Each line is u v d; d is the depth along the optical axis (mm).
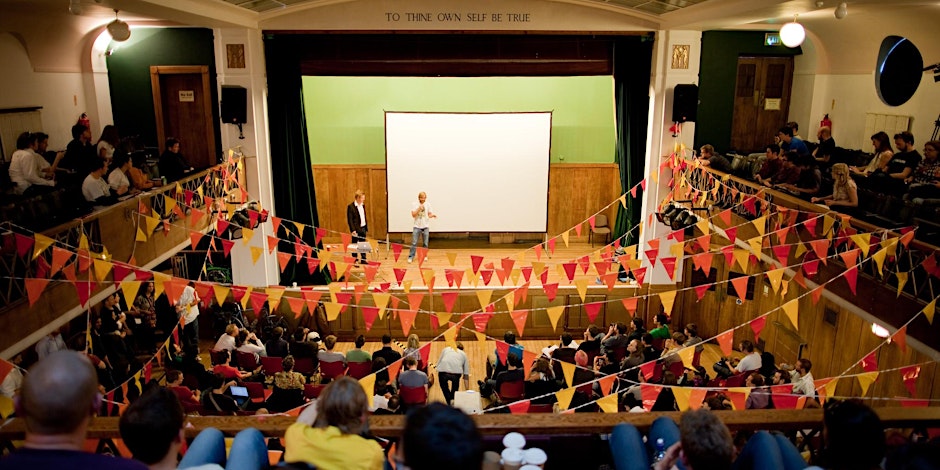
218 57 11578
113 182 8312
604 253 12961
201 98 12672
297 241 12742
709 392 8031
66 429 1637
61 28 10594
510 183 14711
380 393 7773
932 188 7266
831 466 2055
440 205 14805
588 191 15219
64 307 7191
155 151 12125
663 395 7676
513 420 2680
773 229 9156
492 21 11539
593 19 11617
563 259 14117
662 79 12023
